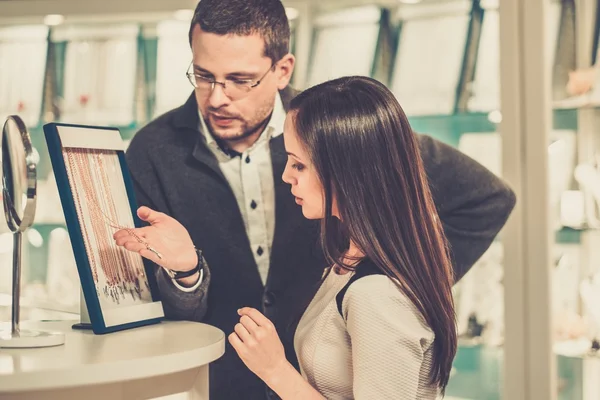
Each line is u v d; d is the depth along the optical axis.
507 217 2.26
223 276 2.26
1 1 2.48
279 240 2.24
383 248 1.39
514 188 2.26
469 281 2.32
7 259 2.62
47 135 1.54
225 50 2.21
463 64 2.36
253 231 2.26
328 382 1.46
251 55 2.22
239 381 2.25
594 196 2.33
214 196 2.27
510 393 2.27
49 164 2.63
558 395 2.35
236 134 2.25
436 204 2.27
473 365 2.36
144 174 2.30
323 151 1.42
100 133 1.69
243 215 2.27
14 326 1.41
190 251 1.79
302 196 1.51
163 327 1.63
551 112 2.35
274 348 1.44
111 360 1.21
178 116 2.30
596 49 2.34
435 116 2.38
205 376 1.49
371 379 1.32
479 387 2.36
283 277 2.23
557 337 2.30
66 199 1.52
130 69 2.57
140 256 1.73
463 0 2.36
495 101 2.34
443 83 2.38
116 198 1.70
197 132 2.28
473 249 2.27
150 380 1.31
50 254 2.60
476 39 2.36
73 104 2.60
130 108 2.57
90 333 1.54
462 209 2.27
